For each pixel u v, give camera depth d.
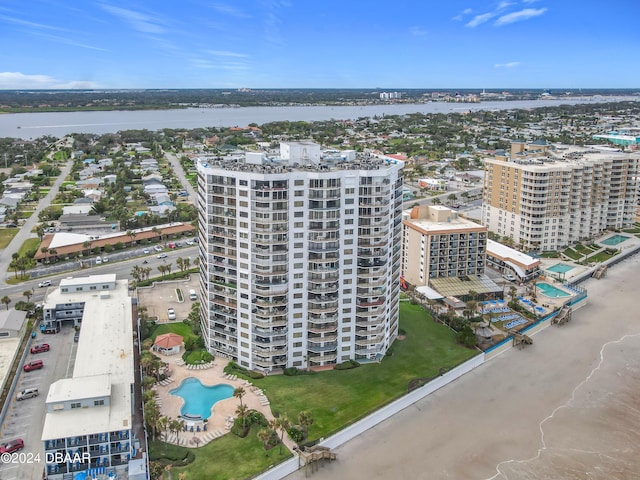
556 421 163.12
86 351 171.62
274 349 178.75
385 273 184.62
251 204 167.50
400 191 194.62
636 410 169.88
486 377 188.00
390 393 169.25
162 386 171.12
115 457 132.38
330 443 147.62
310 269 175.75
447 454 147.00
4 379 170.62
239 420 151.00
